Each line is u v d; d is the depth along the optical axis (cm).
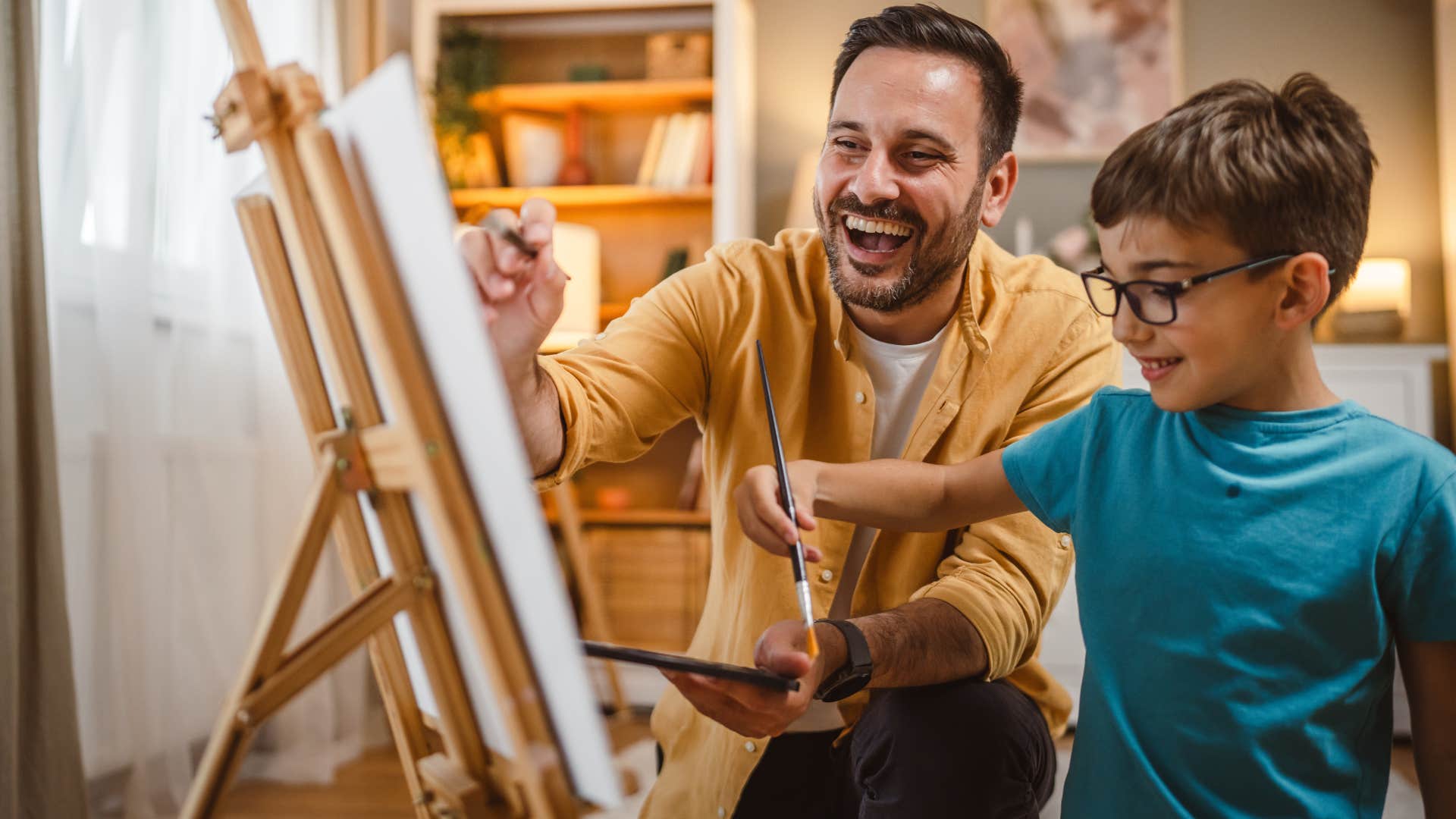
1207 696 80
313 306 66
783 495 86
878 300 113
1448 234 328
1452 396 325
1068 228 355
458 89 329
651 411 119
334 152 62
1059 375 121
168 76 227
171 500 222
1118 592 87
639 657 73
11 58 169
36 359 172
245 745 64
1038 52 357
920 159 110
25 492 172
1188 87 353
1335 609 77
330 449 67
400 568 68
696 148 335
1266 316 79
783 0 366
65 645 175
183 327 229
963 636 99
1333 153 79
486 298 89
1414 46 342
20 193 171
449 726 70
